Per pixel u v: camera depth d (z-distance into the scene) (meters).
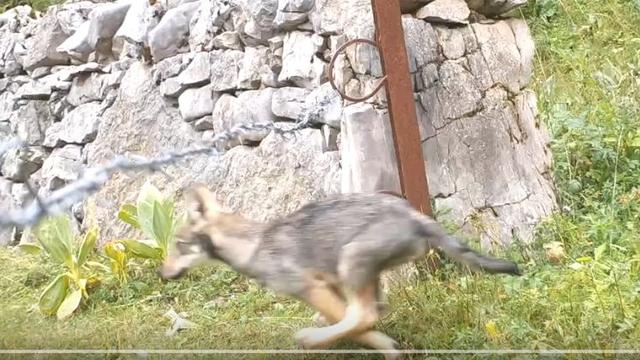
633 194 6.32
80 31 7.16
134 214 6.33
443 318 5.41
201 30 6.65
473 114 6.29
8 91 7.51
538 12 7.75
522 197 6.30
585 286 5.64
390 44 5.79
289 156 6.24
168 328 5.68
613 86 7.05
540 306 5.50
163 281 6.09
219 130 6.49
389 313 5.41
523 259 6.02
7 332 5.60
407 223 4.86
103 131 6.90
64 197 4.39
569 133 6.68
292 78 6.26
